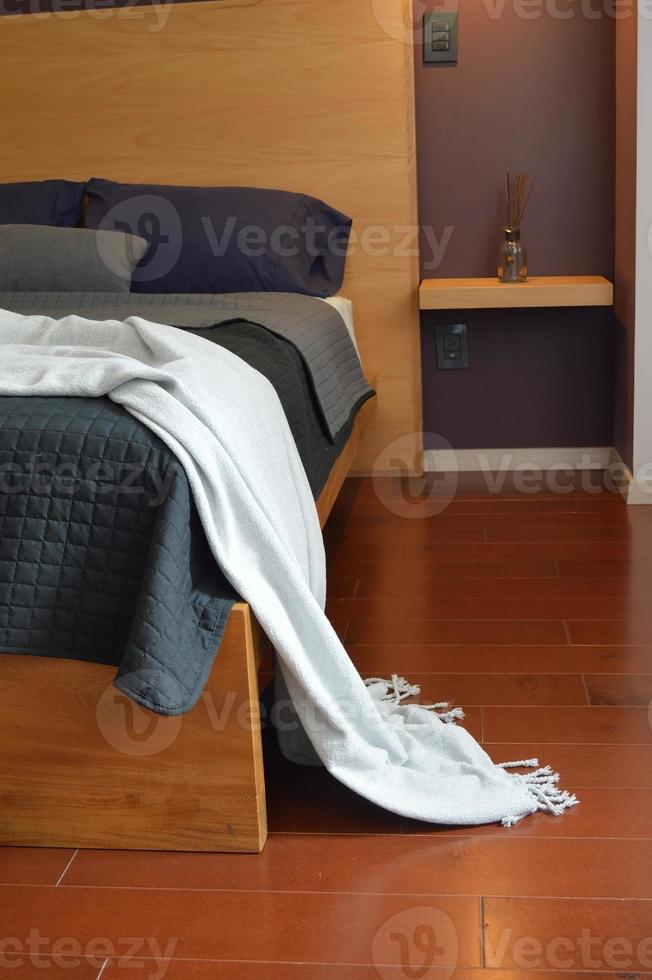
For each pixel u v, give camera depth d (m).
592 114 3.17
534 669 2.06
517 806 1.58
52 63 3.28
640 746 1.75
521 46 3.15
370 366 3.37
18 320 1.92
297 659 1.51
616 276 3.22
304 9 3.11
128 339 1.81
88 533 1.45
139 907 1.41
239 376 1.80
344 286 3.31
